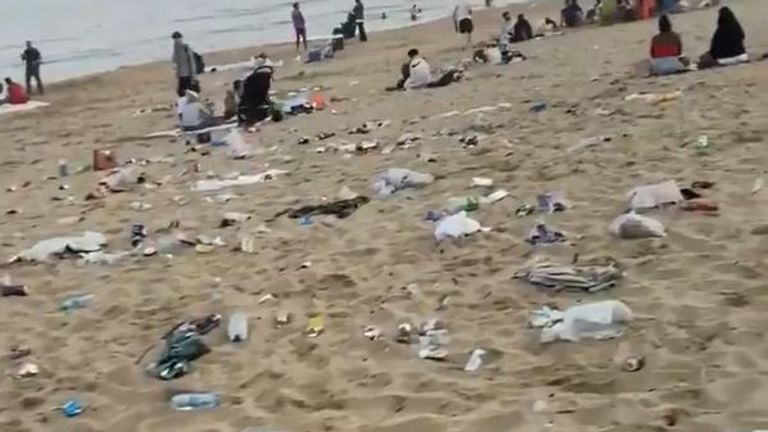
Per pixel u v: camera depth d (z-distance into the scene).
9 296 8.84
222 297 8.09
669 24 16.48
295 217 10.37
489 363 6.25
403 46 31.27
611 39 23.33
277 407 6.01
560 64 19.97
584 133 12.27
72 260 9.82
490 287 7.51
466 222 8.86
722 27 16.33
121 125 20.64
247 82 17.58
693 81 14.95
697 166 9.88
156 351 7.12
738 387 5.39
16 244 10.67
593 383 5.73
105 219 11.38
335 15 49.09
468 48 27.67
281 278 8.40
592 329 6.38
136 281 8.84
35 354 7.40
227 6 61.12
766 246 7.43
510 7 42.50
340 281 8.16
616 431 5.09
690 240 7.77
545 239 8.28
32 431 6.06
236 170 13.38
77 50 42.97
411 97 18.44
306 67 27.78
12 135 20.98
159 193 12.52
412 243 8.89
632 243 7.93
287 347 6.95
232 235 9.98
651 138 11.37
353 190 11.23
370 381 6.21
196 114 18.16
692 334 6.15
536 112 14.38
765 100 12.66
